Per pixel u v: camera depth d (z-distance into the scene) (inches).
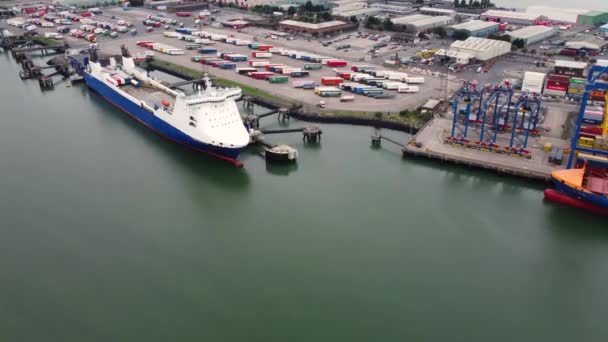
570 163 3122.5
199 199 3093.0
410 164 3535.9
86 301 2223.2
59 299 2235.5
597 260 2490.2
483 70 5743.1
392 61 6097.4
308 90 5113.2
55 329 2068.2
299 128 3922.2
